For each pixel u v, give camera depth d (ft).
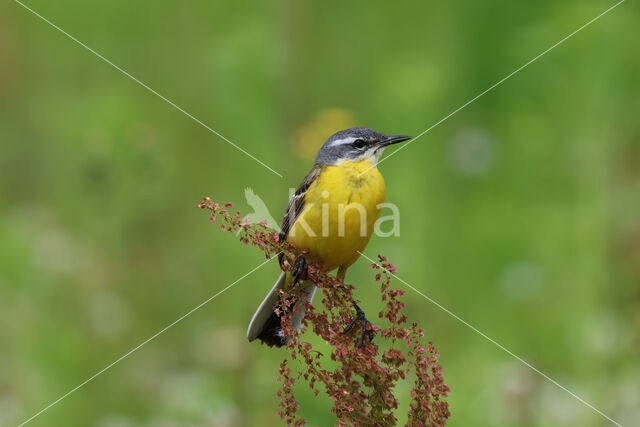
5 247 43.27
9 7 55.67
